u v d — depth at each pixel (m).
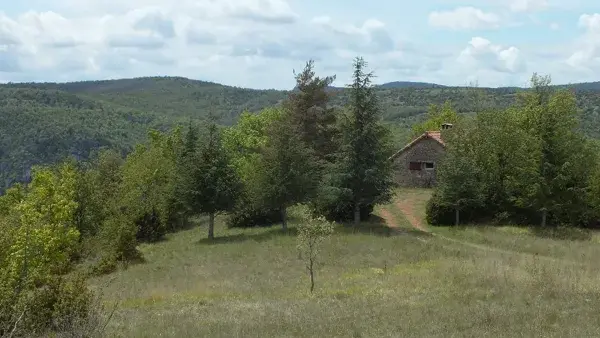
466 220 39.84
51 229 26.91
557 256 26.30
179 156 52.69
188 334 12.41
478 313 12.91
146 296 19.86
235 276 23.73
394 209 45.03
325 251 28.38
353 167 36.19
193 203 38.28
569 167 36.03
